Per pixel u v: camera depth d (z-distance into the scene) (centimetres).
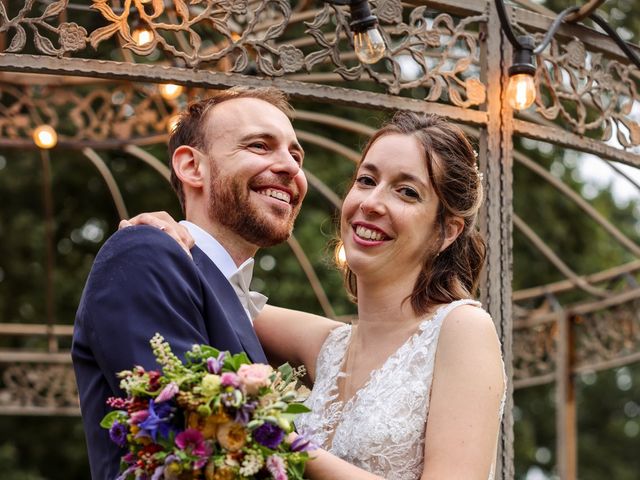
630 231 1516
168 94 714
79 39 426
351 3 459
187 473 321
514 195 1345
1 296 1309
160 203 1298
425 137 399
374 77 470
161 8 439
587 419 1741
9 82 741
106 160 1292
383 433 374
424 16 511
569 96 521
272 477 326
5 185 1298
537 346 848
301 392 427
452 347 380
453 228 405
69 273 1320
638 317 800
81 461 1335
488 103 493
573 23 526
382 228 394
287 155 412
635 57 525
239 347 375
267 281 1213
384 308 403
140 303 361
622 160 536
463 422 369
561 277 1365
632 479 1702
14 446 1319
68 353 868
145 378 330
